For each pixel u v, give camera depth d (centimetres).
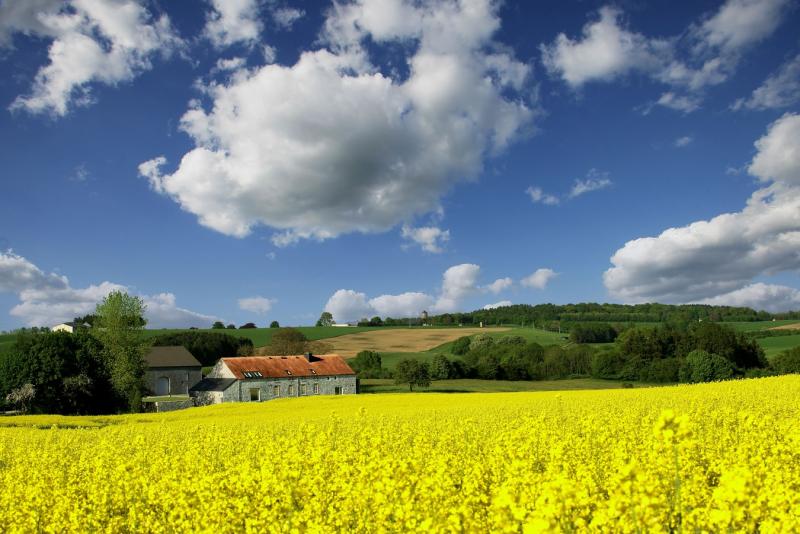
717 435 1667
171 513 1084
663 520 873
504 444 1521
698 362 7456
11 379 6059
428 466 1248
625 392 4159
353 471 1201
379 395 5272
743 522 788
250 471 1219
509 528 664
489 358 9462
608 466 1325
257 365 7525
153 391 9138
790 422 1806
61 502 1213
